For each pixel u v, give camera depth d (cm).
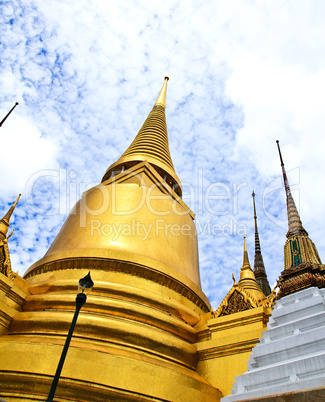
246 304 1480
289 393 627
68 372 1083
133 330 1314
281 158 1720
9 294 1478
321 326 866
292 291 1098
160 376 1185
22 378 1070
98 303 1403
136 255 1662
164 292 1650
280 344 873
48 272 1730
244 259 2069
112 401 1080
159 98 3784
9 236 1683
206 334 1515
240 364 1284
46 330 1302
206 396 1228
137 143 2812
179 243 2017
